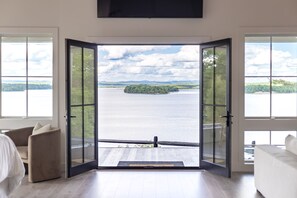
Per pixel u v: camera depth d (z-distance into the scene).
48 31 5.50
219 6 5.46
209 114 5.55
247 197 4.14
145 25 5.48
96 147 5.64
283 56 5.64
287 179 3.32
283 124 5.48
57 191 4.39
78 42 5.20
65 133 5.33
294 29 5.41
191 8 5.40
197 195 4.21
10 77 5.78
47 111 5.80
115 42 5.50
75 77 5.31
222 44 5.15
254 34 5.52
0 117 5.78
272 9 5.43
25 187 4.57
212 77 5.45
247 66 5.63
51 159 4.98
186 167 5.69
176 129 10.00
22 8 5.48
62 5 5.49
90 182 4.82
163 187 4.55
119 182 4.80
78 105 5.34
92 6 5.49
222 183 4.77
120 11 5.41
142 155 7.17
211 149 5.52
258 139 5.57
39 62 5.76
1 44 5.74
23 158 4.94
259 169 4.23
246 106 5.65
